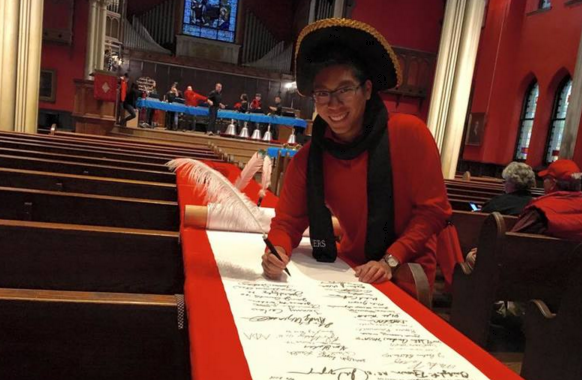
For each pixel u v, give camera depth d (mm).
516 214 3930
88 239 1908
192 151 7008
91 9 16656
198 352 916
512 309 4012
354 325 1124
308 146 1778
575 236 2838
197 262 1489
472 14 9211
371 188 1631
